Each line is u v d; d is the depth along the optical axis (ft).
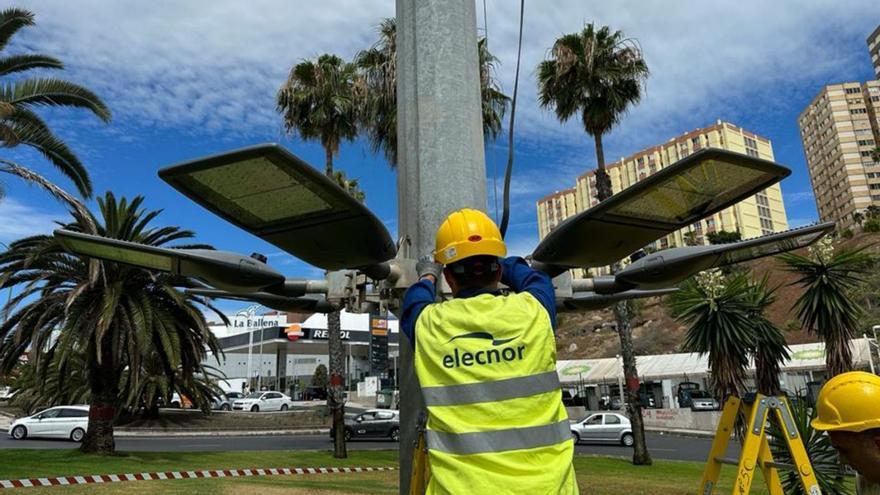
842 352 38.65
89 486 35.91
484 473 4.99
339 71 63.98
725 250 9.73
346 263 9.51
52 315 54.03
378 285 10.63
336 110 62.49
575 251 9.29
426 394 5.44
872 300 100.01
